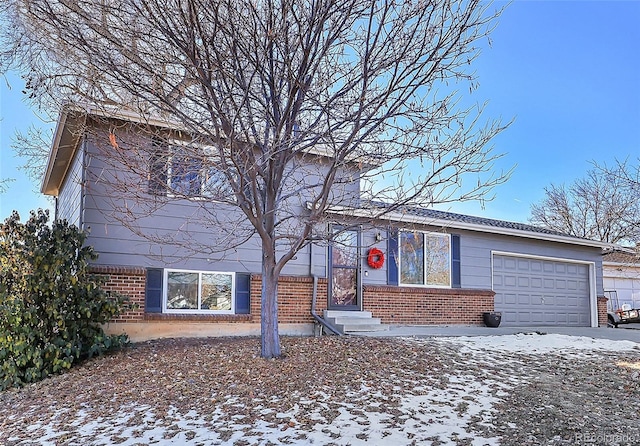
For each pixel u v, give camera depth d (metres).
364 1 5.84
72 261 8.81
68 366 8.12
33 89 6.62
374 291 12.63
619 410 6.01
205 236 10.76
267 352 7.84
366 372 7.14
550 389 6.81
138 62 5.33
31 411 6.35
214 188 8.28
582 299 16.66
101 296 8.81
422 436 5.02
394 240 13.10
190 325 10.46
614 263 21.50
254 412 5.61
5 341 7.99
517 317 15.16
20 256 8.40
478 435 5.09
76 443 5.00
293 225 10.70
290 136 6.38
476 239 14.59
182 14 5.05
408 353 8.44
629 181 14.05
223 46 5.67
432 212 14.55
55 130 9.66
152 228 10.29
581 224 28.62
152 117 7.08
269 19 5.61
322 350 8.40
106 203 9.88
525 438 5.05
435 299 13.52
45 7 5.23
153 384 6.80
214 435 5.02
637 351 9.88
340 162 6.70
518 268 15.42
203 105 5.90
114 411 5.89
